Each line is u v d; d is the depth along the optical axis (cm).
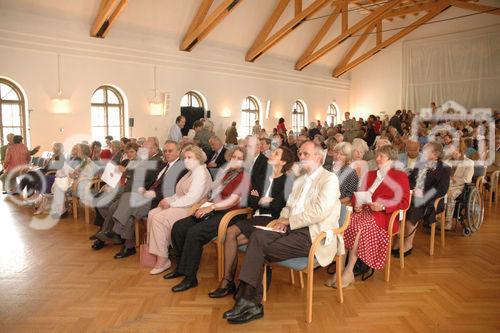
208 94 1080
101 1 814
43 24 776
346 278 301
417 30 1382
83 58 838
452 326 240
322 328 240
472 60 1263
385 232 302
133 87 925
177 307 267
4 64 735
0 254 376
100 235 382
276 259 254
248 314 248
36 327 240
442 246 397
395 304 271
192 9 949
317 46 1337
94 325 242
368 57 1420
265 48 1122
